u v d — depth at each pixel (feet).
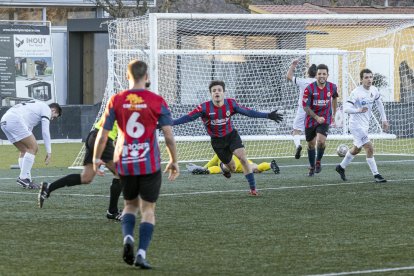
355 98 120.78
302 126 149.07
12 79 226.58
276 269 63.16
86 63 249.14
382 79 221.87
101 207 97.19
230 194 109.40
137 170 63.31
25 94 228.22
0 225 84.02
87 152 86.58
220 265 64.75
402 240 75.36
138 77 63.87
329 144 196.85
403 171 139.33
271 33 196.24
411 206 97.45
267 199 104.22
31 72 229.25
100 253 69.56
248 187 116.98
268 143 198.90
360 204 99.35
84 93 249.34
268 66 194.80
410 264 64.80
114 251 70.44
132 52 155.63
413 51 224.33
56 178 133.90
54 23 267.80
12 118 116.57
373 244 73.41
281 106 193.16
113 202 86.74
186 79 186.80
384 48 221.87
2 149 194.90
